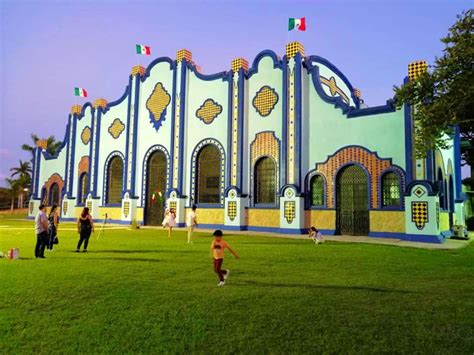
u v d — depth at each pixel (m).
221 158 21.95
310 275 7.71
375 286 6.70
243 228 20.42
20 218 37.44
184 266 8.62
